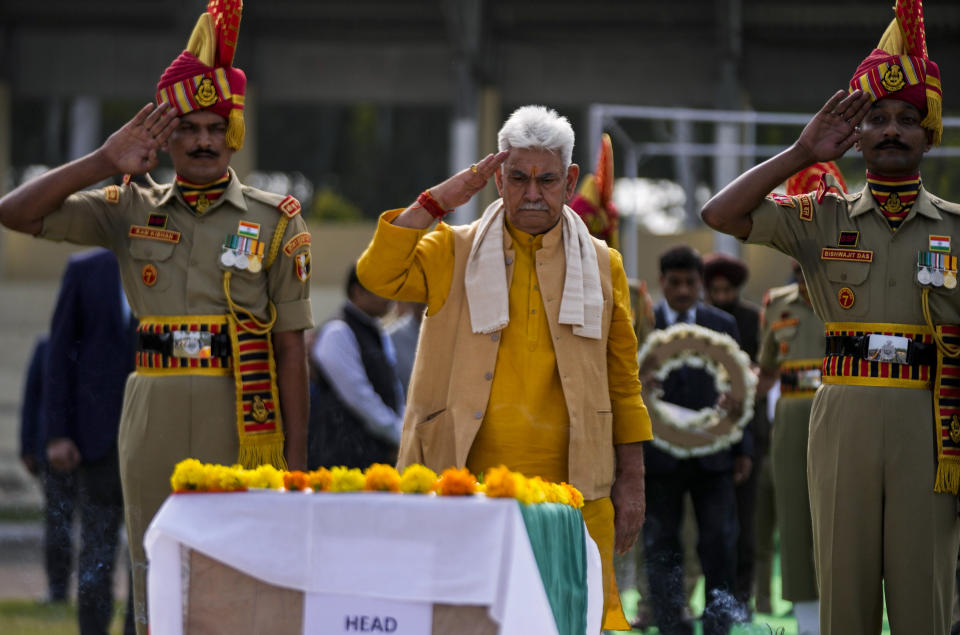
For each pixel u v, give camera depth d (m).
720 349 23.06
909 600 15.06
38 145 98.38
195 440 15.31
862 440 15.11
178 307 15.50
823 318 15.84
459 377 14.62
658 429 22.67
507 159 14.55
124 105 94.06
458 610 10.83
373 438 24.02
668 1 57.81
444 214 14.47
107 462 21.41
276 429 15.70
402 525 10.93
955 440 15.05
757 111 68.25
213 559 11.20
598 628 13.45
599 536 14.64
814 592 23.88
